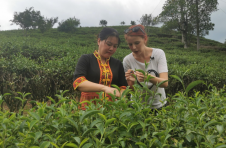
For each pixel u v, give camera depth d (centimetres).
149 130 88
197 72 505
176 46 3300
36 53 812
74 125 78
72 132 82
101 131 75
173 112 108
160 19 3250
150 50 215
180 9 3106
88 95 179
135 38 189
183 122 97
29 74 389
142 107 100
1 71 373
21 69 378
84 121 84
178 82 486
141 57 215
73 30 4331
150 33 4353
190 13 2939
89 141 78
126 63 232
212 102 133
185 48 3053
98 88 148
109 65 190
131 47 197
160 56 209
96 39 197
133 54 222
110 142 85
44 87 389
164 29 3325
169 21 3145
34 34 3631
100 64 184
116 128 83
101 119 86
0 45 772
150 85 200
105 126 78
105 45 173
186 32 3192
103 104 102
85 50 950
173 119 98
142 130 91
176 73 480
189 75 489
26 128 90
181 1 2936
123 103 94
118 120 91
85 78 169
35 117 84
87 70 182
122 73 200
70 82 404
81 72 171
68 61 469
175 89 493
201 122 94
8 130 85
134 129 91
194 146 88
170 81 475
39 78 378
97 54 189
